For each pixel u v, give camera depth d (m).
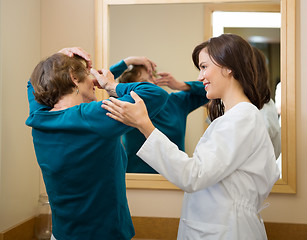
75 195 0.92
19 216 1.53
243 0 1.57
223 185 0.93
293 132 1.52
